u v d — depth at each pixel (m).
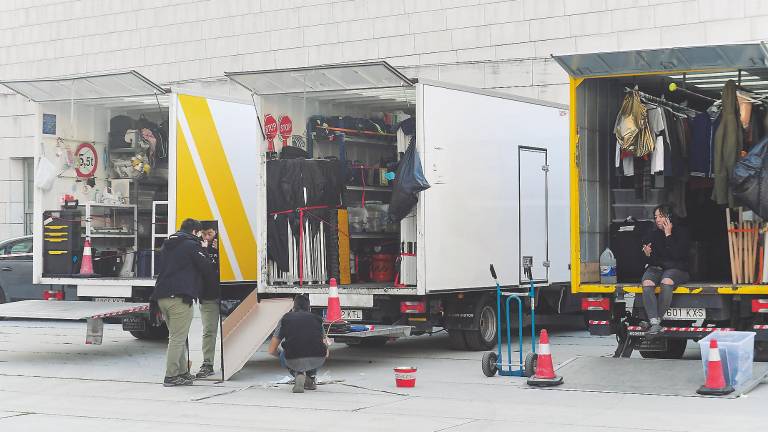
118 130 18.77
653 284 13.95
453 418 10.45
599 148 15.14
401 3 25.42
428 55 25.00
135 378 13.78
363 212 17.28
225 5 28.05
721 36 21.39
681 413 10.55
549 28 23.42
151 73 29.19
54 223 17.56
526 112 17.64
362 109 18.12
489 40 24.20
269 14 27.38
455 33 24.64
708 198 16.42
